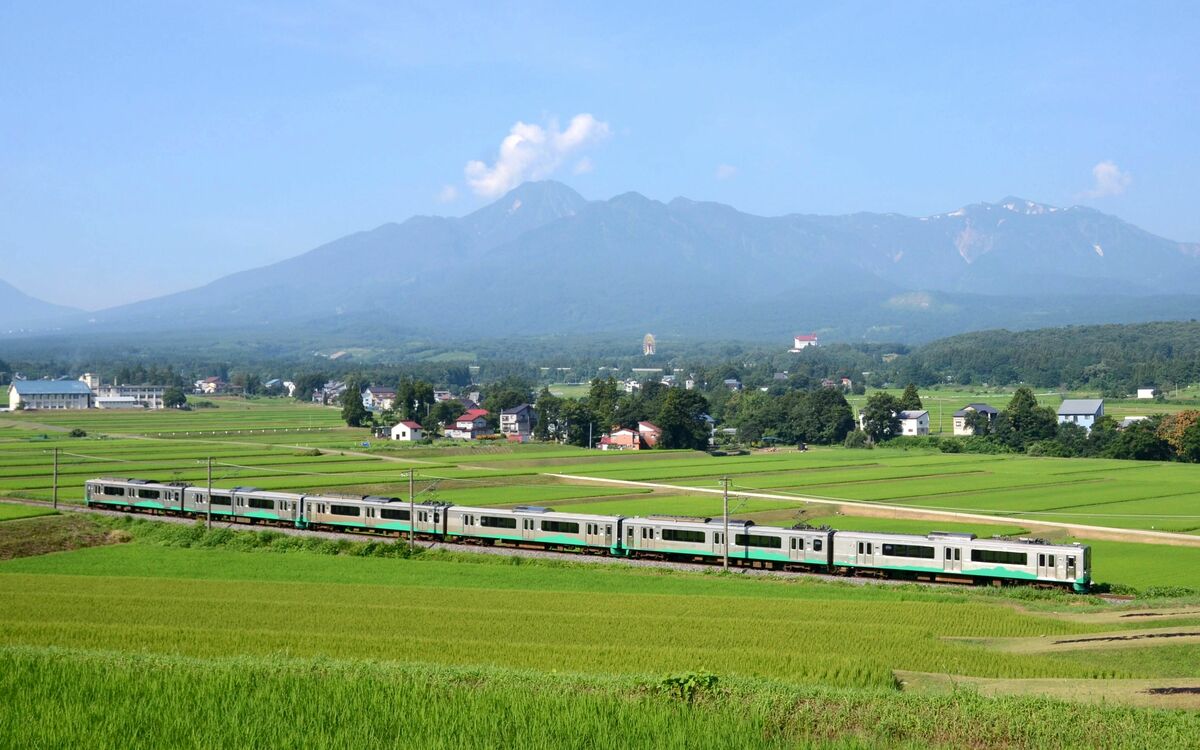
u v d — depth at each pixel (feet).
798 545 224.74
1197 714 106.32
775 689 111.86
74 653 129.90
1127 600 191.62
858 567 220.23
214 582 209.15
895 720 101.71
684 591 200.95
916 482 410.93
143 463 441.68
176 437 591.78
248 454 492.13
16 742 89.76
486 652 143.74
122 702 102.73
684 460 522.06
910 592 198.49
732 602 185.68
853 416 647.15
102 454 481.87
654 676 119.96
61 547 264.72
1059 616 174.60
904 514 315.58
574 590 201.36
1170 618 165.27
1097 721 101.45
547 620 167.94
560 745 91.09
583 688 112.47
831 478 427.74
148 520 298.56
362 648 146.51
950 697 109.40
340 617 171.63
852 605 181.98
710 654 142.00
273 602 184.96
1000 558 205.57
